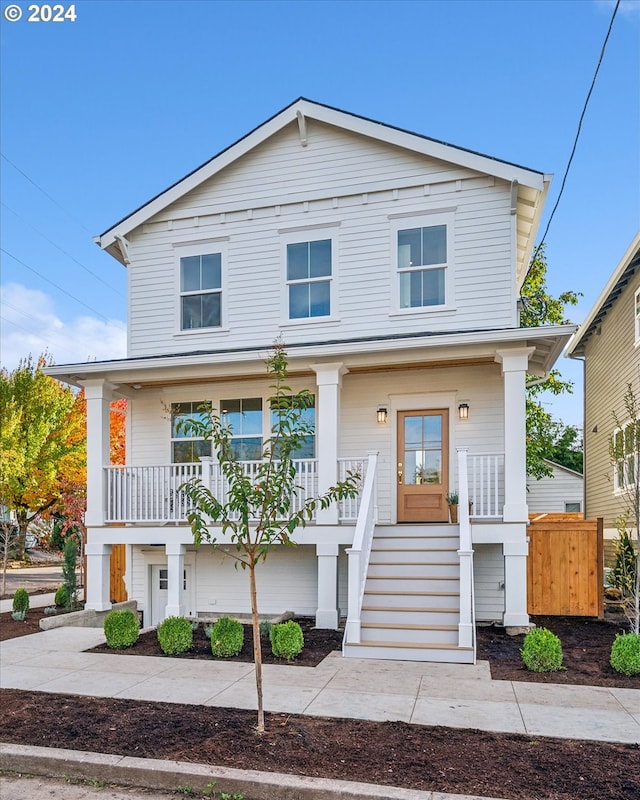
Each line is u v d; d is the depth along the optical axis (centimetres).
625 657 700
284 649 783
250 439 1228
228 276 1262
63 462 2572
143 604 1240
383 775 433
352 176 1211
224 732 520
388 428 1169
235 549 1190
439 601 866
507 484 966
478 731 522
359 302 1188
